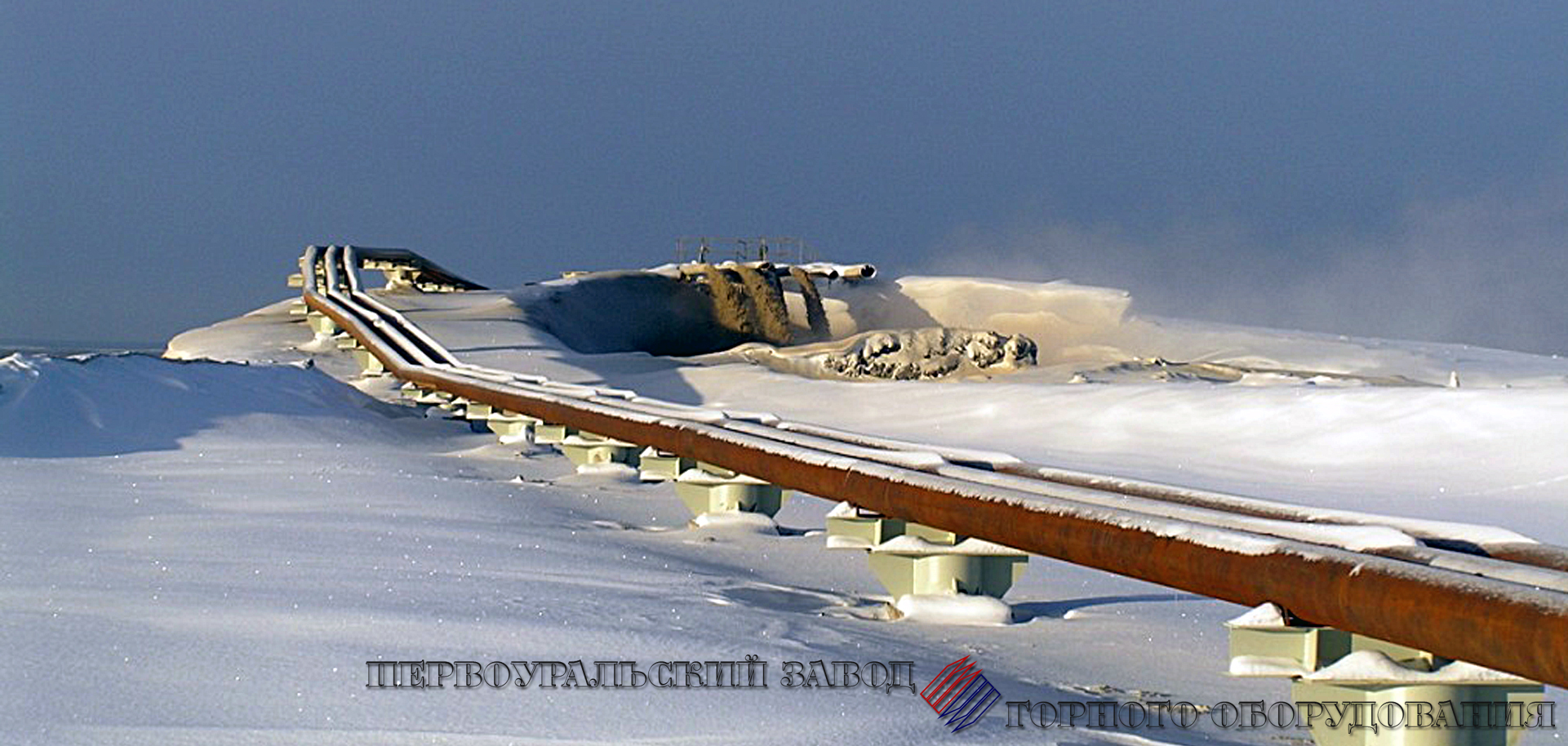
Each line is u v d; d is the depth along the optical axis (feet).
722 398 122.62
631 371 141.90
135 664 17.22
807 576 30.68
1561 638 12.71
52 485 39.22
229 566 25.76
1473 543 18.15
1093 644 24.14
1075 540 21.18
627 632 21.12
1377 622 15.20
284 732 14.58
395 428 70.69
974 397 111.55
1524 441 77.66
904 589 26.27
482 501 40.52
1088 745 16.15
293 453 52.19
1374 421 85.40
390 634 19.85
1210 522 20.21
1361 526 18.57
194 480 41.96
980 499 24.11
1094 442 91.15
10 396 56.08
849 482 27.94
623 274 203.92
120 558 26.35
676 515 40.96
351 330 128.36
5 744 13.76
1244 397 98.27
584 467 50.90
